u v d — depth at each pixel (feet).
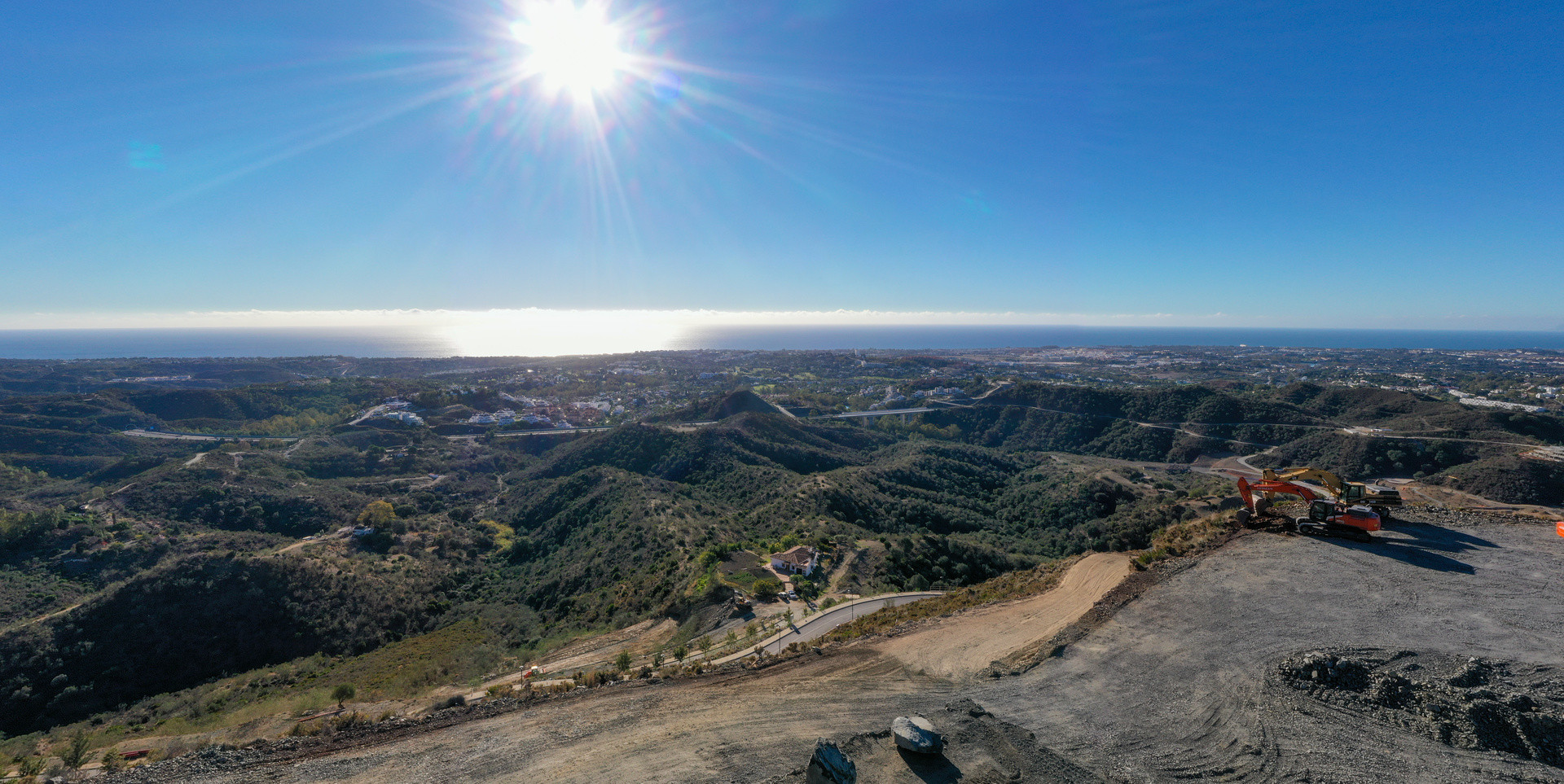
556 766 35.94
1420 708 36.83
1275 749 34.81
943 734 37.37
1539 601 51.72
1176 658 47.09
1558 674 39.73
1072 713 40.81
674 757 36.50
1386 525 74.28
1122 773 33.35
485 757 37.11
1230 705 40.04
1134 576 65.00
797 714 42.09
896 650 54.34
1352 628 48.83
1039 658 49.49
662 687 47.60
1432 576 57.93
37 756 42.78
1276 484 79.46
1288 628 49.85
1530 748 32.30
